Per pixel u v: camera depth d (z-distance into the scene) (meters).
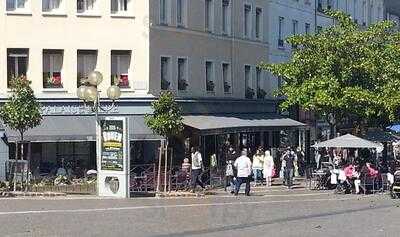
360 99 45.59
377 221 24.34
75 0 43.97
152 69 45.28
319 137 63.84
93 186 36.12
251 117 52.94
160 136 41.84
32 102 36.31
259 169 45.56
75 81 43.75
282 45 60.69
